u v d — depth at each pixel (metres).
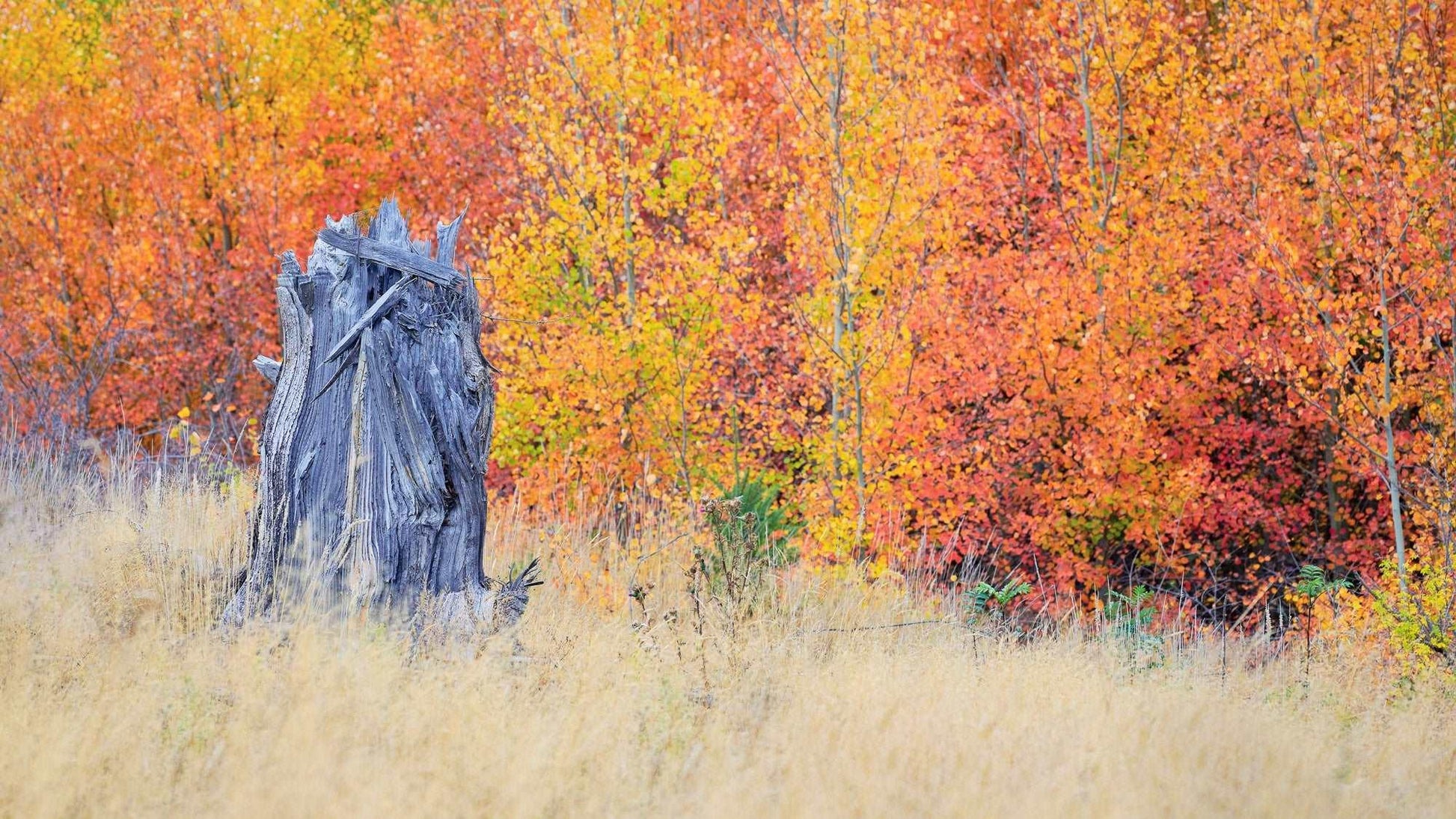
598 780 15.70
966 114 58.81
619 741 16.98
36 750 14.77
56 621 19.14
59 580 21.25
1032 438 57.41
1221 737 19.38
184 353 70.38
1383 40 57.62
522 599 22.84
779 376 56.88
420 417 22.47
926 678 20.95
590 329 54.78
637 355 53.16
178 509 28.25
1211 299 59.12
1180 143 59.62
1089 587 56.34
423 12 84.69
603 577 28.77
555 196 55.22
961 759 17.31
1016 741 18.30
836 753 17.11
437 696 17.25
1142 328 57.31
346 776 14.79
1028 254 61.47
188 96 80.62
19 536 24.80
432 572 22.47
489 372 23.42
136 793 14.26
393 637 20.16
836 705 18.91
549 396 55.78
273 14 81.06
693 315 52.91
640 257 55.59
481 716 16.77
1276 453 65.62
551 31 56.16
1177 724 19.80
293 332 22.70
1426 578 40.31
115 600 21.14
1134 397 55.03
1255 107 60.16
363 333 22.31
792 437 54.62
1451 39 58.69
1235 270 57.28
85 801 14.09
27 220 77.44
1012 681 21.20
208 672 17.89
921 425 51.97
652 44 57.81
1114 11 58.41
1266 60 58.38
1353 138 55.97
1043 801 16.08
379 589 21.89
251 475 35.88
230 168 78.88
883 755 16.95
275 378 24.64
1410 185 50.44
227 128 80.50
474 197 75.00
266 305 76.25
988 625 32.06
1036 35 63.97
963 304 55.91
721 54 69.50
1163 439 58.62
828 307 50.41
